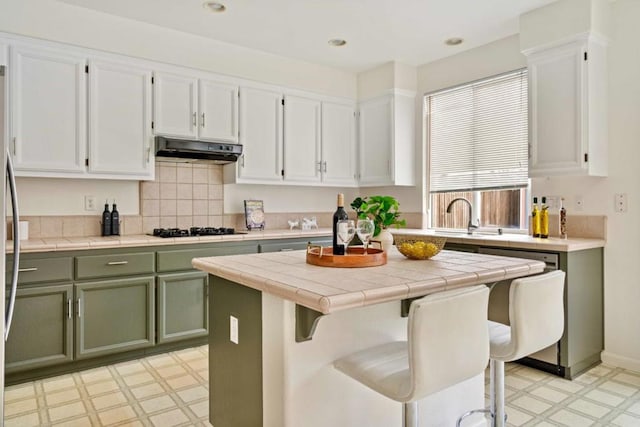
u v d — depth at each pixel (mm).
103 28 3035
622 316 2867
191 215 3764
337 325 1693
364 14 3086
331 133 4285
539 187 3291
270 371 1630
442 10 3016
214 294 2020
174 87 3346
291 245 3682
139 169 3193
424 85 4207
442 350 1294
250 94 3746
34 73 2789
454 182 3986
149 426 2133
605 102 2895
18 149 2734
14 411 2271
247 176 3734
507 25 3273
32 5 2777
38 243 2686
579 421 2182
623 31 2844
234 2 2900
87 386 2570
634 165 2801
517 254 2885
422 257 1974
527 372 2814
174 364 2906
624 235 2850
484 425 2109
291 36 3479
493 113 3652
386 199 2182
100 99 3033
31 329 2576
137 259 2926
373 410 1803
